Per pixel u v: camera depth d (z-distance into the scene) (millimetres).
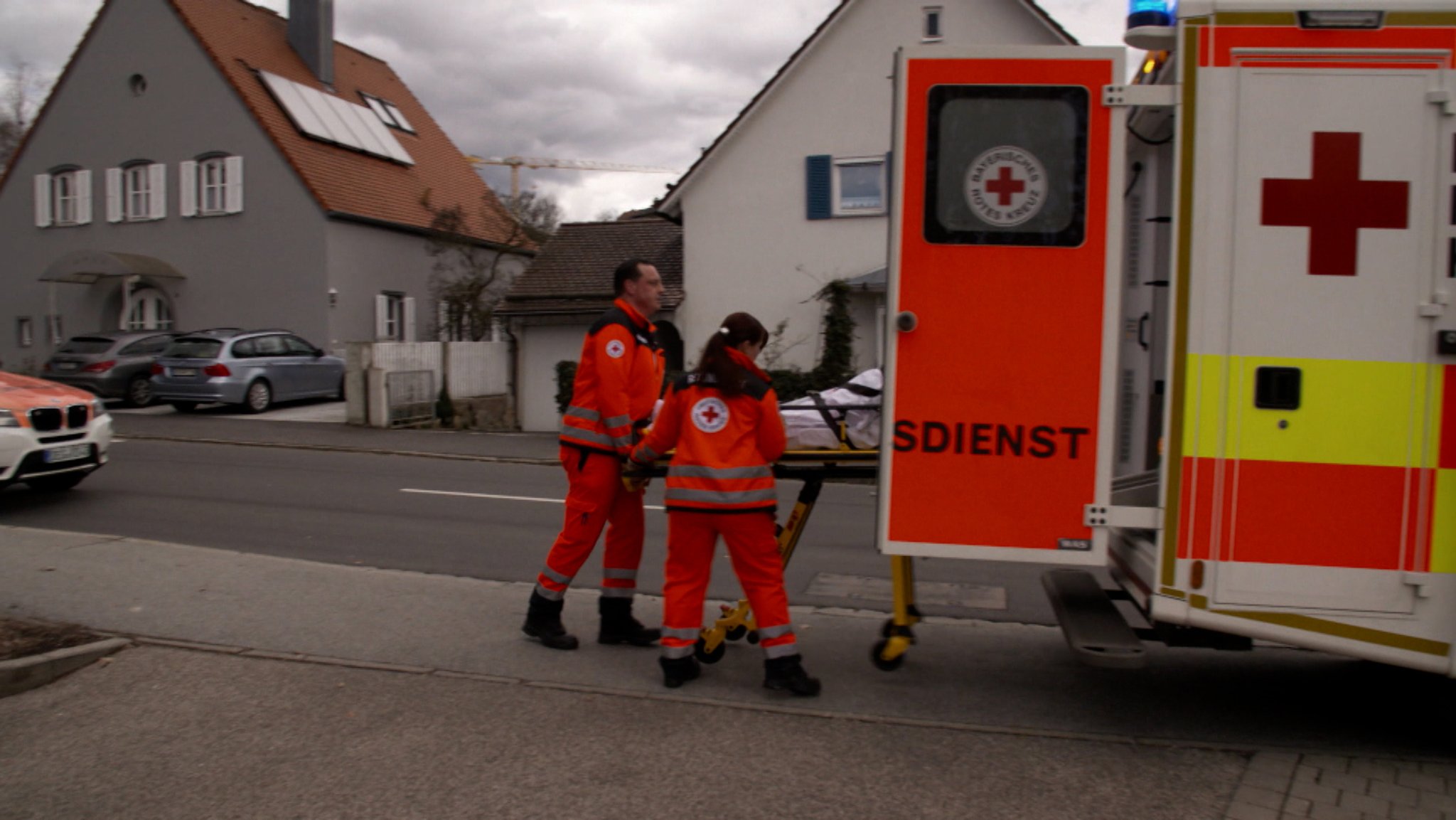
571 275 21266
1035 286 4426
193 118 26641
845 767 4203
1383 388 4211
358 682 5094
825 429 5410
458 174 31922
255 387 20594
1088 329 4410
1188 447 4285
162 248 27359
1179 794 4004
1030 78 4383
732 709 4820
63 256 27719
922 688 5191
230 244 26500
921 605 6996
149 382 21734
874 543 9211
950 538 4512
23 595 6379
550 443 16922
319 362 22234
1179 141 4250
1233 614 4293
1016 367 4453
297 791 3951
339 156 27422
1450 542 4211
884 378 4520
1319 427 4238
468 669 5320
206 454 14766
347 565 7824
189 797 3900
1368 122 4188
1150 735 4590
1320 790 4047
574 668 5367
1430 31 4148
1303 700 5109
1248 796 3994
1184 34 4227
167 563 7277
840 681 5281
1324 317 4223
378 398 19031
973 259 4441
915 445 4512
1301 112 4199
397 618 6191
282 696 4895
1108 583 7258
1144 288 5562
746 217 19312
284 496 11086
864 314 18953
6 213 29516
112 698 4852
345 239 26172
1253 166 4223
